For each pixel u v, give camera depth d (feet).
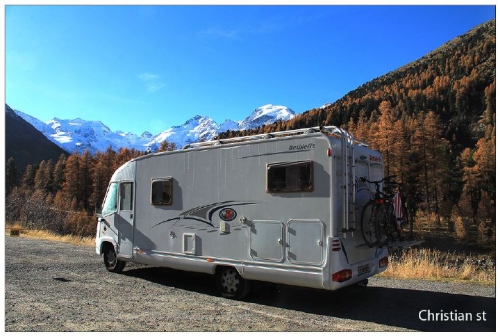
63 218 95.25
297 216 19.43
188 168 24.45
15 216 94.58
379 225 19.92
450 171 213.66
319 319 18.21
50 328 16.51
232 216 21.94
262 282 22.31
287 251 19.60
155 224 26.02
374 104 462.19
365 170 21.63
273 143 20.71
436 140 206.69
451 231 159.84
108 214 29.71
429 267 29.09
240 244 21.48
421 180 199.31
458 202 205.16
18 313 18.65
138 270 30.60
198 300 21.70
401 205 21.67
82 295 22.40
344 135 19.29
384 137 204.95
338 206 18.69
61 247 44.91
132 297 22.16
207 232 23.06
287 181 19.93
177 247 24.57
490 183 200.85
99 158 291.79
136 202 27.48
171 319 17.98
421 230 160.45
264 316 18.65
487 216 175.52
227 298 22.12
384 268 22.30
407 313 19.10
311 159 19.27
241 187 21.74
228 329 16.60
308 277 18.79
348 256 19.01
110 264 29.84
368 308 19.97
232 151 22.39
